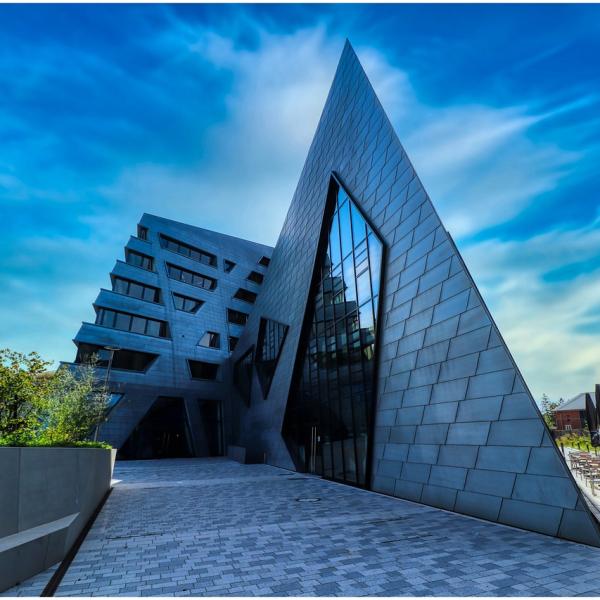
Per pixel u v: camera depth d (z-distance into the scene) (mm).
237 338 49688
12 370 13391
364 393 16219
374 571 5930
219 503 12859
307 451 23062
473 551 6734
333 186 22594
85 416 19531
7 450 6293
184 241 50281
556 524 7449
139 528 9398
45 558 6355
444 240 11938
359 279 17812
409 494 12055
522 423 8539
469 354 10273
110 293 40312
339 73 24297
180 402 41906
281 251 33438
